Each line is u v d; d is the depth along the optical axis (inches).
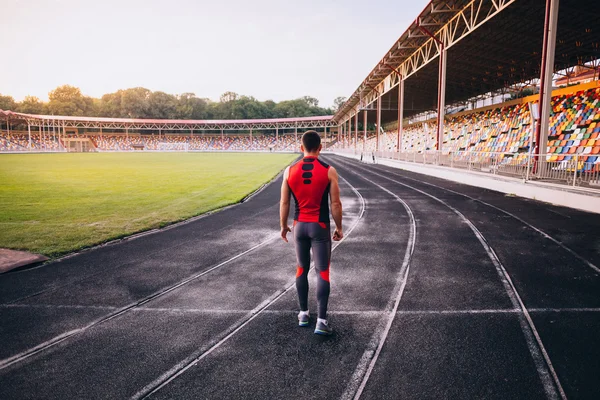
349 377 111.0
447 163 822.5
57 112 4065.0
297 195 135.2
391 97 1592.0
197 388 106.6
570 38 800.3
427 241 273.1
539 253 238.4
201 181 741.3
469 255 236.4
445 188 613.3
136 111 4372.5
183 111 4606.3
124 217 367.6
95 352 126.7
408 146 1654.8
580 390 103.7
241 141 3762.3
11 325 146.5
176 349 128.4
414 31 935.0
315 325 145.6
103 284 191.3
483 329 140.0
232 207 439.2
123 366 118.3
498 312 154.6
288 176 135.8
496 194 530.9
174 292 180.5
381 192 566.3
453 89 1416.1
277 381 109.4
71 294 178.1
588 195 386.6
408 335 136.1
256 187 635.5
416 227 321.1
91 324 147.4
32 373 114.4
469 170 709.9
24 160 1603.1
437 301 166.6
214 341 133.7
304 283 142.2
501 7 582.9
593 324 143.2
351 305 163.3
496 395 101.9
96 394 104.2
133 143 3484.3
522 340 131.5
